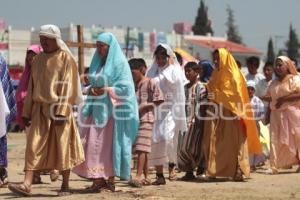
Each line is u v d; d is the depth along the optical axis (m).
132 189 16.58
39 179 18.09
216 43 138.00
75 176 20.34
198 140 19.19
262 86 24.97
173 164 19.11
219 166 18.94
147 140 17.19
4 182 17.38
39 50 18.20
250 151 19.41
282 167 21.70
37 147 14.86
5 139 17.30
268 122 22.44
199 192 15.95
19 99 18.12
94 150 15.54
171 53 18.50
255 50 142.25
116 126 15.62
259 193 15.91
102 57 15.80
